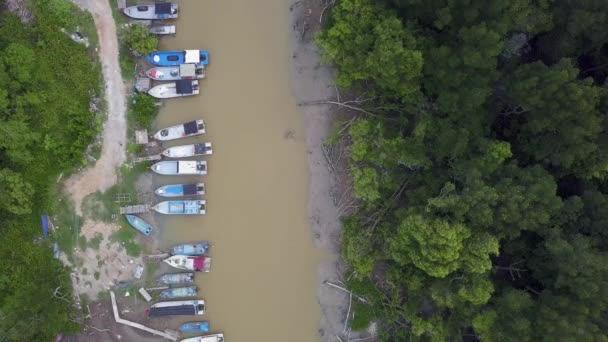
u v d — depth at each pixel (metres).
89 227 38.09
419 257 31.38
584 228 31.81
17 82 35.72
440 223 29.98
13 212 36.34
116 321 38.28
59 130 37.22
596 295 29.00
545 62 33.78
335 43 32.91
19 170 37.12
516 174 31.72
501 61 33.22
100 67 37.75
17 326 34.56
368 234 35.09
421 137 32.94
